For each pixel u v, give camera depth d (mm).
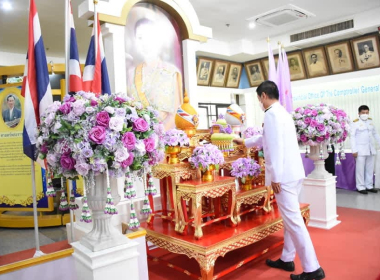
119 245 1795
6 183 4109
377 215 4012
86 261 1734
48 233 3920
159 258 2719
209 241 2307
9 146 4039
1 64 6277
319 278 2291
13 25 5094
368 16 5641
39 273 2035
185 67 3832
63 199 1941
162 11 3662
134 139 1656
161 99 3576
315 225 3645
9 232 4016
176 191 2490
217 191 2486
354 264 2594
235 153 3062
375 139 5781
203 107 7207
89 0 2910
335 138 3641
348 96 6680
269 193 3053
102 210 1813
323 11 5590
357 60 6270
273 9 5359
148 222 2793
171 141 2518
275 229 2859
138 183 3115
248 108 8117
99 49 2596
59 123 1629
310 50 6691
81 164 1586
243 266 2656
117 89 3119
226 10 5301
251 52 7078
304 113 3646
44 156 1884
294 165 2398
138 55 3396
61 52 6766
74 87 2408
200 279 2291
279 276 2471
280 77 4312
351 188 5867
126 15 3178
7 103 3988
